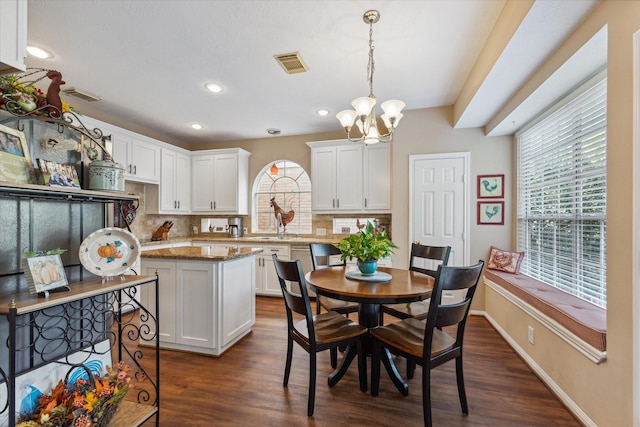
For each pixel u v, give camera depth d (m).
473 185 3.51
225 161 4.77
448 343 1.72
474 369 2.25
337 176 4.23
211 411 1.76
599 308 1.89
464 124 3.42
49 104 1.31
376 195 4.07
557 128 2.50
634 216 1.26
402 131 3.74
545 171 2.73
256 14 1.93
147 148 4.05
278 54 2.42
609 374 1.43
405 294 1.74
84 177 1.54
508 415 1.72
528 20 1.64
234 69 2.66
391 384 2.06
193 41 2.23
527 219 3.11
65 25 2.03
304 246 4.19
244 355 2.48
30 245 1.31
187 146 5.20
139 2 1.81
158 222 4.59
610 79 1.41
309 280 2.13
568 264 2.35
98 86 2.99
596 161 2.00
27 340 1.28
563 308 1.88
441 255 2.52
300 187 4.90
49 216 1.39
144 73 2.72
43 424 1.11
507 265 3.18
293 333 1.96
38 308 1.03
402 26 2.07
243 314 2.81
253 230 5.02
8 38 1.00
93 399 1.19
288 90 3.11
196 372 2.21
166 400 1.86
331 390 1.98
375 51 2.38
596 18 1.54
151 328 2.62
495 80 2.35
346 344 1.86
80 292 1.20
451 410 1.76
